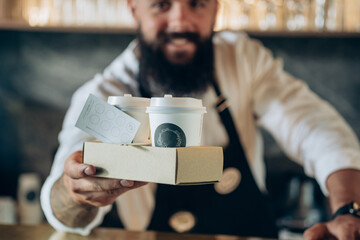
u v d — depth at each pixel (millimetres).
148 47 1562
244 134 1788
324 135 1517
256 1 2227
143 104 830
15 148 2730
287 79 1791
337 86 2596
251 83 1784
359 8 2213
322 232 962
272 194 2578
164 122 757
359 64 2574
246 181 1711
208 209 1708
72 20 2373
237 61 1767
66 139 1527
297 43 2596
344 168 1309
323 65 2592
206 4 1533
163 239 985
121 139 818
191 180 759
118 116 809
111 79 1716
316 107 1664
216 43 1786
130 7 1704
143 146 778
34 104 2740
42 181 2717
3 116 2746
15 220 2375
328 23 2230
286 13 2244
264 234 1706
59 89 2723
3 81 2756
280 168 2580
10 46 2725
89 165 834
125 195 1709
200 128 799
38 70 2736
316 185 2316
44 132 2723
